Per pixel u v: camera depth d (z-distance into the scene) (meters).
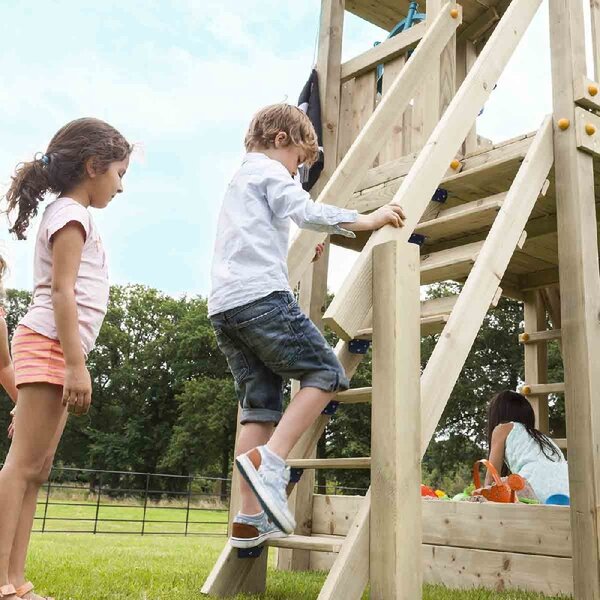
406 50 4.34
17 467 1.91
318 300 4.22
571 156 3.38
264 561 2.72
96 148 2.10
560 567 3.22
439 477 27.38
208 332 41.75
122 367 43.16
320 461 2.48
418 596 2.12
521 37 3.48
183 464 38.50
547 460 3.90
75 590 2.46
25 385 1.94
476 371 26.11
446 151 2.89
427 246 4.75
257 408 2.47
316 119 4.46
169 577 3.06
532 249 5.13
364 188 4.47
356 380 27.31
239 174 2.55
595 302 3.26
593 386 3.14
